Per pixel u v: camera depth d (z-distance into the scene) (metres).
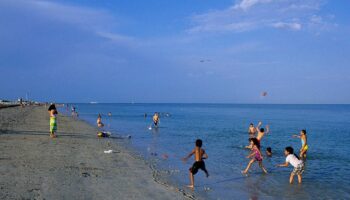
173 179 13.78
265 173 15.66
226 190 12.52
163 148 23.39
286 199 11.73
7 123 34.91
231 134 35.72
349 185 13.85
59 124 40.38
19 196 9.45
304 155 21.52
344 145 28.98
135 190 11.37
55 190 10.45
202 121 62.03
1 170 12.62
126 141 26.67
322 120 73.88
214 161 18.75
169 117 78.38
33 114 58.84
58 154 17.41
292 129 46.78
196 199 11.08
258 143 16.00
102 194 10.53
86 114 87.31
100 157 17.52
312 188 13.26
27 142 21.56
